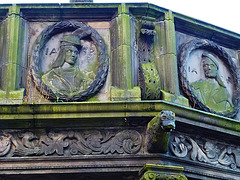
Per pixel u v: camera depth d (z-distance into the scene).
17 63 9.29
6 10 9.73
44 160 8.76
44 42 9.62
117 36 9.56
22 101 9.02
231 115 10.20
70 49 9.52
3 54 9.44
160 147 8.74
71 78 9.39
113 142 8.89
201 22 10.37
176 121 8.98
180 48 10.13
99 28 9.80
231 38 10.81
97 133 8.95
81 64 9.57
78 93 9.20
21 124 8.88
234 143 9.86
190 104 9.86
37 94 9.23
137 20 9.89
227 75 10.63
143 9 9.82
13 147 8.88
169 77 9.54
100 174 8.80
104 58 9.48
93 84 9.27
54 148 8.83
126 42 9.45
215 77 10.37
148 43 9.77
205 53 10.44
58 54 9.59
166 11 10.00
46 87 9.21
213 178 9.38
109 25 9.83
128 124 8.93
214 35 10.63
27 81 9.34
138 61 9.58
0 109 8.75
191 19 10.26
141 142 8.91
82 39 9.73
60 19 9.79
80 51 9.66
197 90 10.05
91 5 9.70
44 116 8.77
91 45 9.70
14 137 8.92
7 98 9.02
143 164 8.77
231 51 10.98
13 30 9.46
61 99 9.17
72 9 9.69
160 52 9.79
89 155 8.79
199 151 9.40
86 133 8.96
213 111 9.98
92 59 9.60
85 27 9.70
